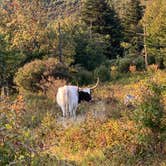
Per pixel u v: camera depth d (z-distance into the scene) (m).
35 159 4.63
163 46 55.50
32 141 4.71
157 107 11.11
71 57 46.59
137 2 73.69
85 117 16.98
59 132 13.44
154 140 11.05
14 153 4.58
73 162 10.22
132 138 11.48
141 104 11.28
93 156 11.31
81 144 12.55
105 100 21.45
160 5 59.09
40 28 46.16
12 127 4.69
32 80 29.56
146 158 10.72
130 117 12.98
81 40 51.09
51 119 14.99
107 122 13.98
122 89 28.42
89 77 40.59
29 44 41.53
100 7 69.94
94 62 50.97
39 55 41.69
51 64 30.64
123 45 63.78
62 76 31.16
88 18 70.31
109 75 43.34
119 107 17.22
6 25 43.06
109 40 68.56
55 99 22.17
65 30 49.56
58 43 43.97
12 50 35.81
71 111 18.16
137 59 50.50
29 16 51.75
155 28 56.00
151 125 11.05
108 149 11.44
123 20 73.69
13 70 35.09
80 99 19.00
